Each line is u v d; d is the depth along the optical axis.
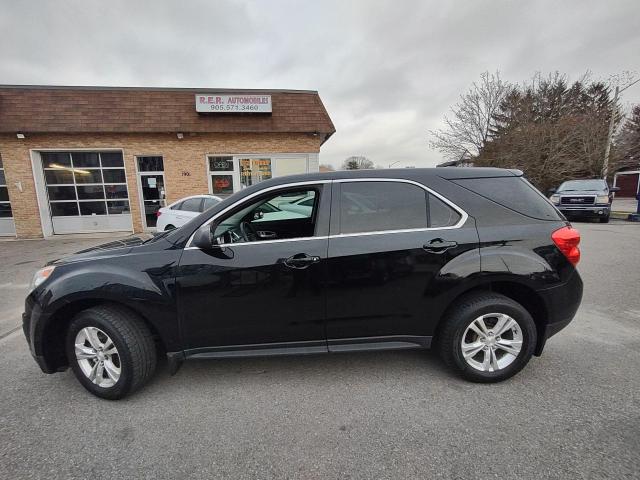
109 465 1.98
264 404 2.53
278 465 1.96
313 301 2.60
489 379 2.68
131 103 11.59
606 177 18.31
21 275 6.65
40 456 2.05
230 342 2.64
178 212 8.86
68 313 2.69
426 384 2.73
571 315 2.73
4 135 11.24
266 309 2.59
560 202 13.30
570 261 2.68
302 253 2.57
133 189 12.09
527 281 2.60
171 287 2.53
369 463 1.96
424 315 2.65
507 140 20.12
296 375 2.91
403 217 2.67
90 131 11.20
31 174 11.50
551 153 19.05
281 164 12.61
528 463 1.92
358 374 2.90
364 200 2.70
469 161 22.20
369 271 2.59
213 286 2.54
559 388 2.62
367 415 2.38
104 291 2.49
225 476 1.89
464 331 2.64
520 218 2.70
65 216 12.12
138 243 2.95
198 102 11.57
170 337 2.59
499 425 2.24
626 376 2.76
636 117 28.62
